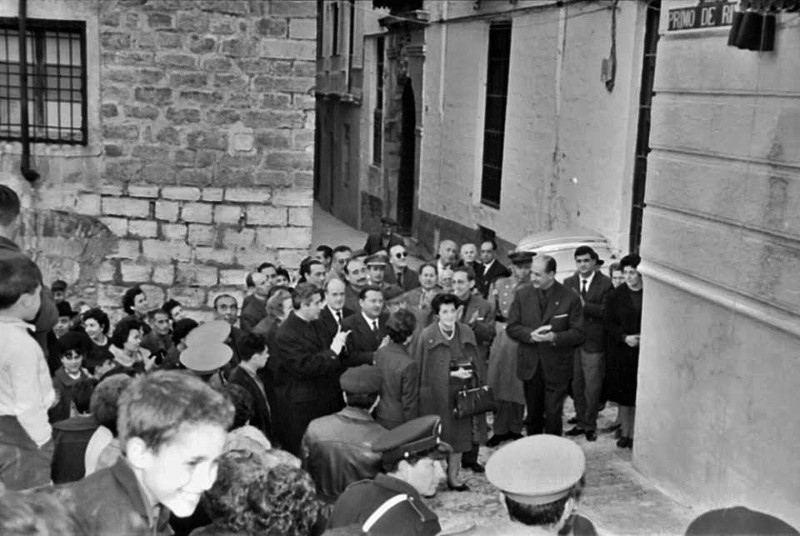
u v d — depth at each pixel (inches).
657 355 312.7
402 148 886.4
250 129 571.2
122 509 105.2
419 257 826.8
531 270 346.6
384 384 289.6
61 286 466.3
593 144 520.7
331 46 1160.2
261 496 135.1
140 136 566.3
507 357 355.9
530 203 608.1
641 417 322.0
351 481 219.6
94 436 178.2
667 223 305.6
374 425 227.8
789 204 249.9
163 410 104.6
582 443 357.4
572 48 546.0
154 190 571.2
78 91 562.3
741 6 254.8
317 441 224.8
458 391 306.3
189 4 557.0
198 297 579.8
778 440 252.7
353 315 335.9
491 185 691.4
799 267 246.2
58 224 569.3
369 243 627.2
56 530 86.5
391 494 161.2
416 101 834.2
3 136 563.8
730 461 273.4
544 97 585.3
